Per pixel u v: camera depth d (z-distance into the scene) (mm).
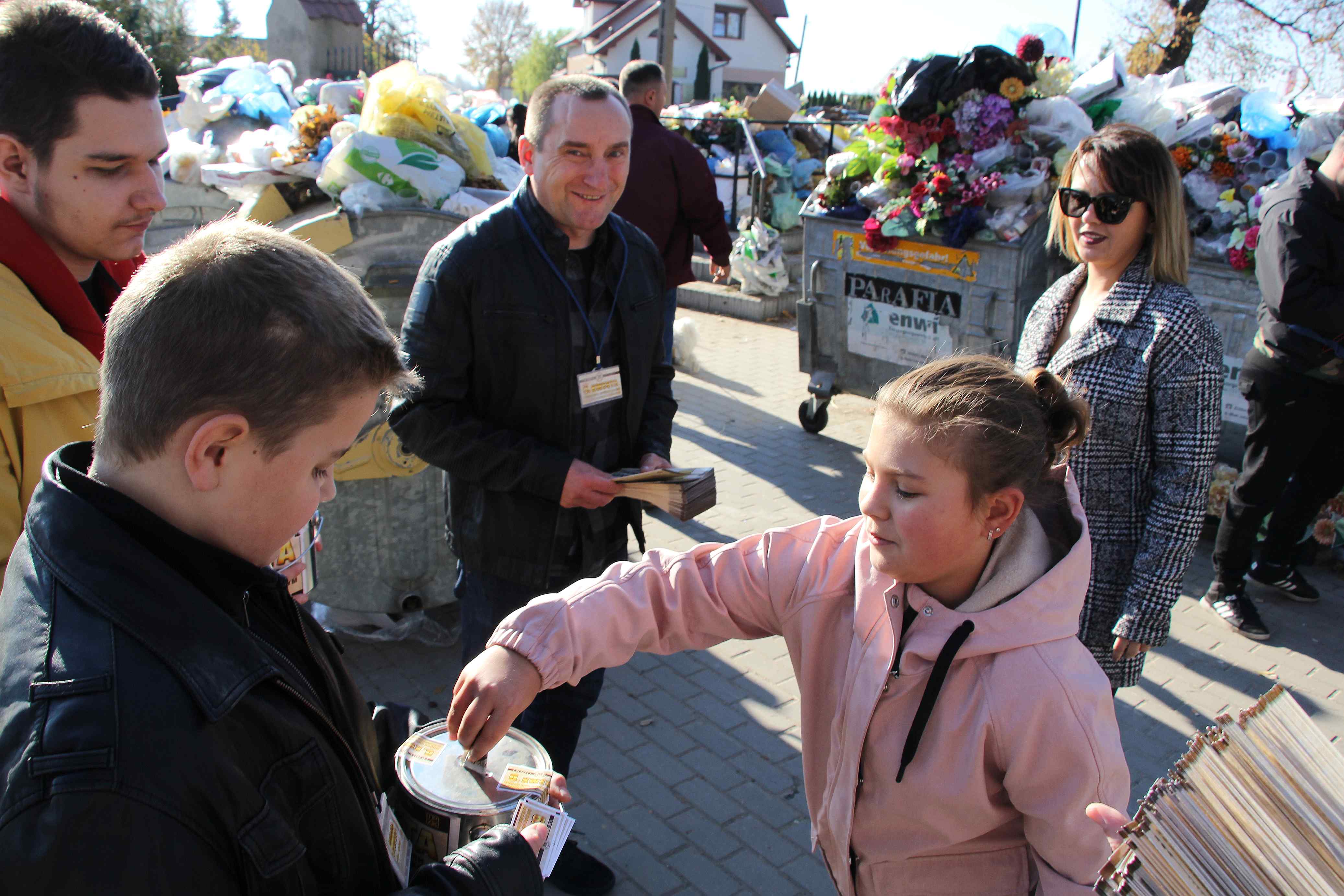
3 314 1459
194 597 885
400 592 3533
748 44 50969
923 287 5172
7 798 768
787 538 1594
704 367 7680
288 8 21328
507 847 1065
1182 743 3283
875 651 1403
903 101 4891
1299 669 3740
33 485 1475
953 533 1308
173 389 868
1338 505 4531
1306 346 3547
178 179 4359
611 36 45312
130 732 790
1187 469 2193
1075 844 1284
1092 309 2391
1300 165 3564
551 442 2314
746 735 3248
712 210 5383
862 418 6285
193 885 796
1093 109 4992
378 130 3381
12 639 848
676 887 2566
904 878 1450
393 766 1336
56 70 1493
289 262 917
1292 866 892
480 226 2209
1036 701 1284
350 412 959
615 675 3574
